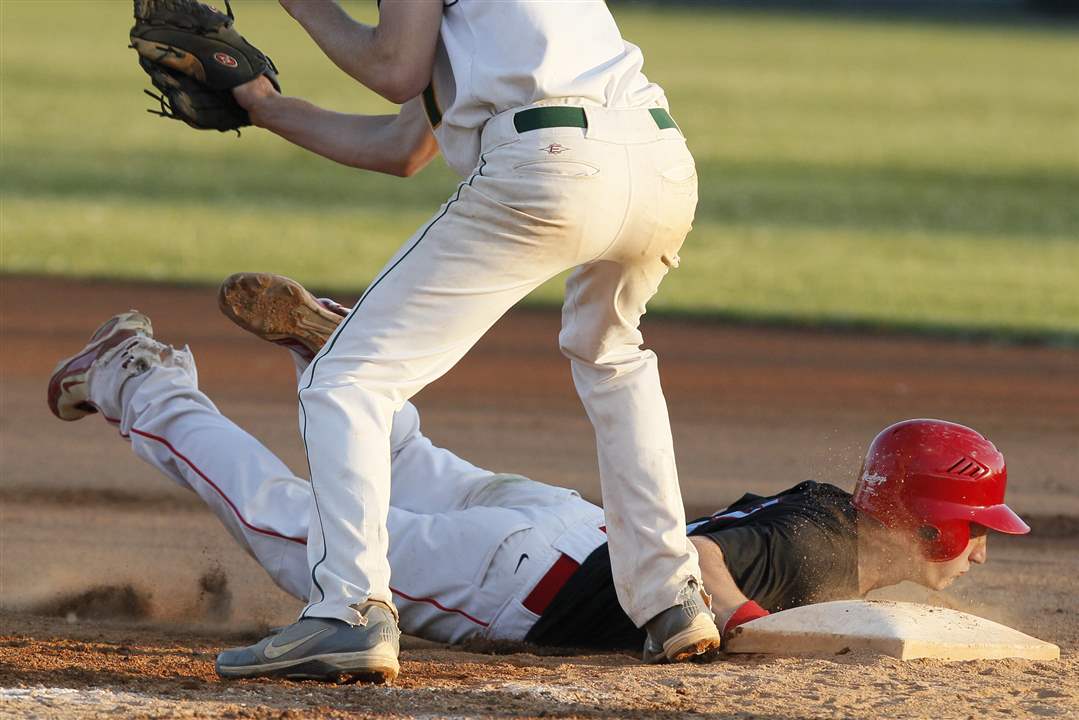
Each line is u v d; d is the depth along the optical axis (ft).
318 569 37.91
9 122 276.62
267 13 538.47
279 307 49.75
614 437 41.47
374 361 37.88
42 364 109.91
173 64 43.01
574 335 41.34
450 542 45.80
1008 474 84.33
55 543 63.67
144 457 47.65
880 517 45.68
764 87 412.16
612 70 37.88
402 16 37.17
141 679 39.17
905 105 386.73
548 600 45.09
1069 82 474.49
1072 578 61.05
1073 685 39.73
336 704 36.50
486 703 37.14
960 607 54.85
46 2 583.99
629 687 39.04
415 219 197.16
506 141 36.94
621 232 37.99
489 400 104.12
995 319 143.54
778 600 45.39
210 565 60.80
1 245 164.25
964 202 237.45
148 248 165.89
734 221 208.44
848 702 37.55
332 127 44.27
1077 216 225.15
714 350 126.82
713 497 76.69
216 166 242.78
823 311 145.38
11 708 35.37
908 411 103.09
